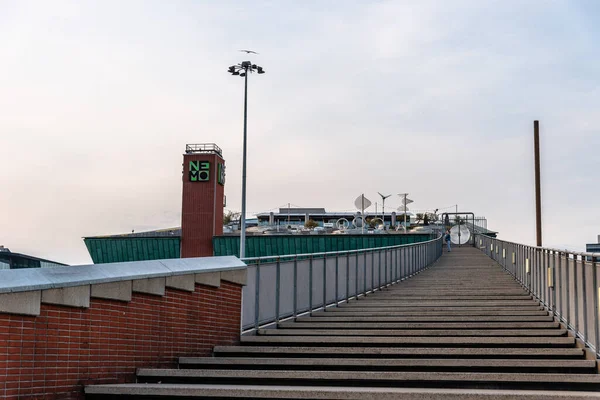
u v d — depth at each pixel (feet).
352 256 67.00
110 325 29.30
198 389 27.22
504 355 35.35
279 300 48.60
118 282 29.55
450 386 29.19
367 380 29.63
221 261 39.73
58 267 26.55
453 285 80.69
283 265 50.01
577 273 39.68
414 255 102.99
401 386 29.40
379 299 66.33
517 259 85.20
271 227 302.86
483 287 76.74
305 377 30.01
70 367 26.76
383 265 80.33
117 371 29.60
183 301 35.09
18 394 24.08
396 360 32.55
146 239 238.07
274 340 40.34
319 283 57.26
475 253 171.01
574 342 38.37
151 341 32.17
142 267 31.60
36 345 25.07
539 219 134.51
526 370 32.22
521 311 51.75
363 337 39.29
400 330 41.93
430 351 35.55
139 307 31.42
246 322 42.96
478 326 44.52
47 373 25.53
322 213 404.98
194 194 246.27
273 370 31.27
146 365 31.68
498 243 126.62
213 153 248.32
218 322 38.50
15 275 24.26
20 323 24.34
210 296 37.83
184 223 245.04
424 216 322.75
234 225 307.99
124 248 235.81
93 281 27.66
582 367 32.19
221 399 27.12
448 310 53.83
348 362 32.83
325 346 39.58
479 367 32.27
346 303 62.95
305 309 53.78
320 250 189.67
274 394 26.81
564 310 44.52
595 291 34.53
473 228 245.86
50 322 25.84
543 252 56.13
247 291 43.37
